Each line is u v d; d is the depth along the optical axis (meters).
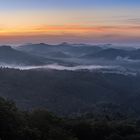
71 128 39.53
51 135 31.98
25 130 28.83
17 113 32.09
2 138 27.05
